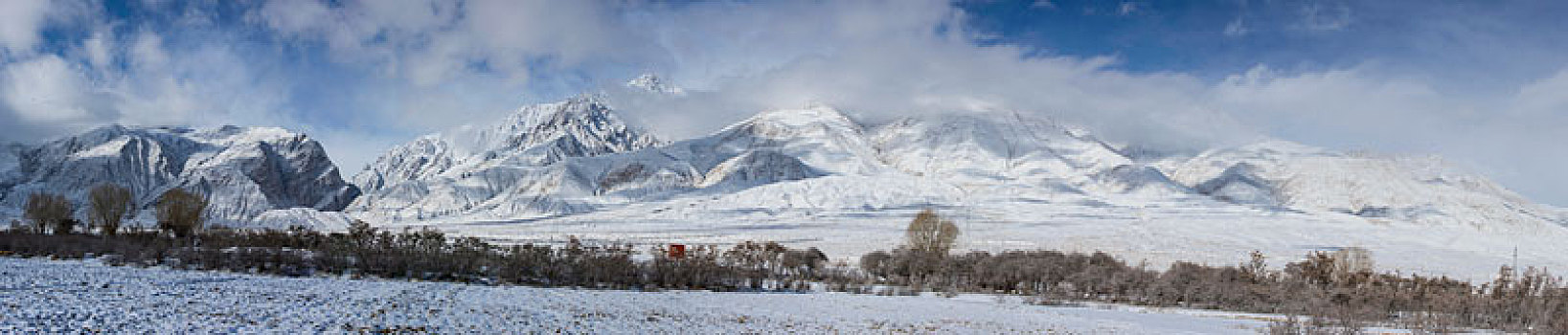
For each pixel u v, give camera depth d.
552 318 21.92
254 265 33.91
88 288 21.88
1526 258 124.69
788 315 27.27
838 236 129.12
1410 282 57.38
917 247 65.69
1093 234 135.38
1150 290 43.94
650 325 22.05
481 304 24.02
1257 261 63.53
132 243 45.50
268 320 17.58
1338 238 142.88
